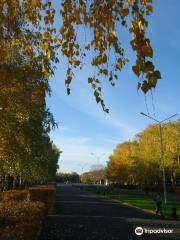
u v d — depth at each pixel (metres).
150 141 66.25
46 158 30.06
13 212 12.76
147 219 26.44
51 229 19.44
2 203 15.91
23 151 18.38
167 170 64.00
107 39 5.06
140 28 4.18
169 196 66.31
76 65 5.57
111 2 4.95
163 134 61.97
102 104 5.47
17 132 15.98
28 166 20.83
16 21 7.08
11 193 26.86
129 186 115.44
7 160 17.20
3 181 23.28
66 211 32.09
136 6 4.39
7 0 5.96
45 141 28.88
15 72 9.66
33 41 6.80
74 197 60.28
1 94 12.13
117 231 19.56
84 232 18.84
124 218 26.84
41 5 5.74
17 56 10.40
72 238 16.83
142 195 70.25
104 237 17.36
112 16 5.00
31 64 10.68
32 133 20.83
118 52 5.12
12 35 7.25
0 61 7.65
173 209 27.30
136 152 74.94
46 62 6.27
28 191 28.80
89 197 61.31
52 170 82.00
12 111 14.04
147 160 65.38
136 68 3.93
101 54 5.16
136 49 4.10
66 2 5.29
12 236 7.93
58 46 5.76
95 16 5.08
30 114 16.06
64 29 5.41
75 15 5.31
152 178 69.06
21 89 11.73
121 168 96.56
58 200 50.59
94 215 28.78
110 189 100.88
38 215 13.43
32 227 10.27
